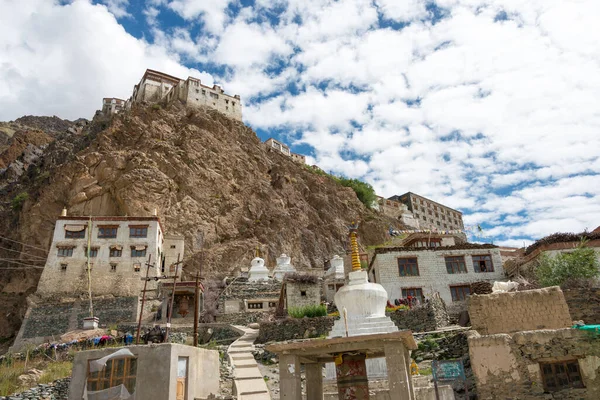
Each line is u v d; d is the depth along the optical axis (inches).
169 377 770.2
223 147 3543.3
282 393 562.3
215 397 817.5
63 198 2847.0
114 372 790.5
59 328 1908.2
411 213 5157.5
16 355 1290.6
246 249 2881.4
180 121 3634.4
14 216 3026.6
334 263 2400.3
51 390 908.6
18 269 2650.1
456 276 1692.9
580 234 1614.2
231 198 3233.3
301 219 3440.0
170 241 2623.0
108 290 2111.2
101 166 2935.5
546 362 716.7
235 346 1242.0
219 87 4279.0
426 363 994.7
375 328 819.4
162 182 2915.8
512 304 939.3
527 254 1683.1
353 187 4576.8
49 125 6555.1
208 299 1955.0
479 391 724.7
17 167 4057.6
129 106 4549.7
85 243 2214.6
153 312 1957.4
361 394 605.3
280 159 4205.2
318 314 1392.7
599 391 679.1
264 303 2000.5
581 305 1149.1
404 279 1672.0
